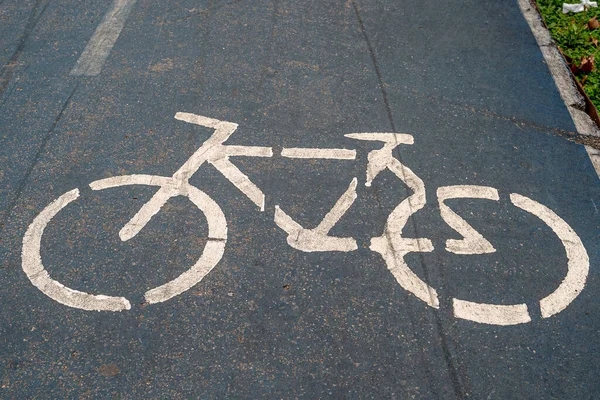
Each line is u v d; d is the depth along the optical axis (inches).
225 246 164.4
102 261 159.9
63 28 241.1
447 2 263.6
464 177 186.4
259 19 249.3
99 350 141.6
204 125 200.4
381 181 184.2
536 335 148.6
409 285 157.2
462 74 226.7
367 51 235.5
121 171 183.8
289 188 180.7
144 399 133.1
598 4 265.6
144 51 230.4
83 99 208.8
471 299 154.9
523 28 250.8
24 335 143.8
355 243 166.4
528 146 198.5
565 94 219.6
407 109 210.2
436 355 143.6
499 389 138.1
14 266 157.8
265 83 218.2
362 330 147.5
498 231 171.5
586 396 137.9
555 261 164.9
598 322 151.9
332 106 210.1
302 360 141.4
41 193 176.7
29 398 132.4
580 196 183.2
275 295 153.7
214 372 138.5
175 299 152.3
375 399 135.2
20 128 197.2
